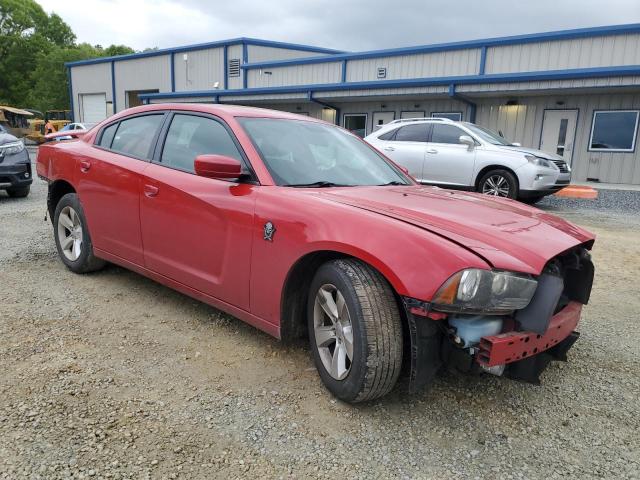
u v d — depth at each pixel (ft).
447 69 63.82
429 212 8.72
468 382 9.44
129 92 118.32
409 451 7.36
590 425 8.25
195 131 11.47
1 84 205.57
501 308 7.23
